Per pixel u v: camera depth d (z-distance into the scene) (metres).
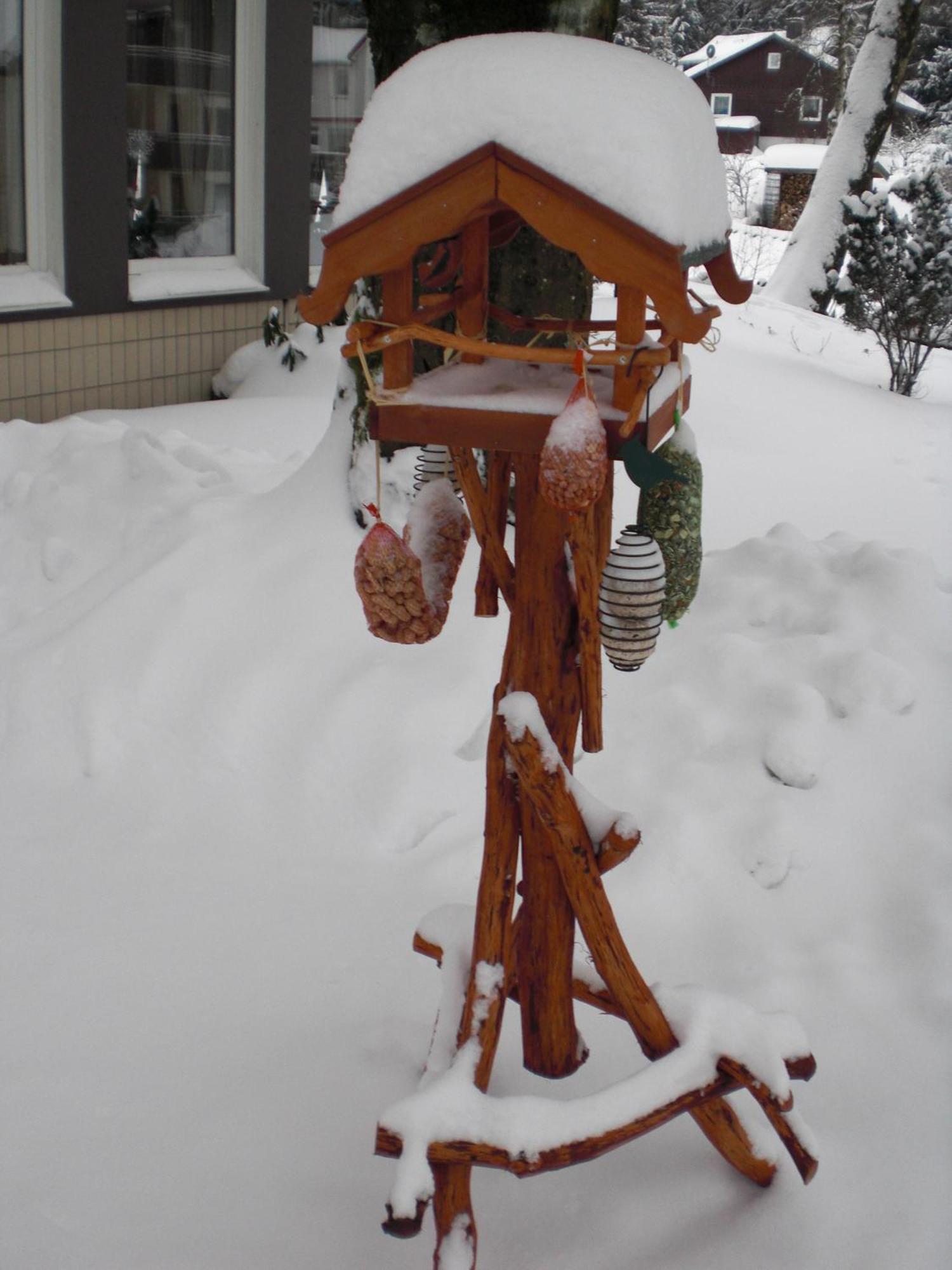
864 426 8.24
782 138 40.22
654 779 3.35
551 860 2.16
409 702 3.58
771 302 12.90
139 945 2.87
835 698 3.53
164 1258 2.06
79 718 3.70
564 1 3.65
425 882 3.10
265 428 7.05
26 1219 2.12
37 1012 2.65
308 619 3.88
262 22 7.80
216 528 4.24
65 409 7.35
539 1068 2.34
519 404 1.87
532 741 1.97
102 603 4.00
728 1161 2.21
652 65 1.87
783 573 4.14
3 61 6.71
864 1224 2.14
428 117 1.73
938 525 6.04
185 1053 2.53
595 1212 2.18
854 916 2.95
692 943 2.87
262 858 3.22
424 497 2.19
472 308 2.18
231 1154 2.28
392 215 1.76
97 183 7.12
